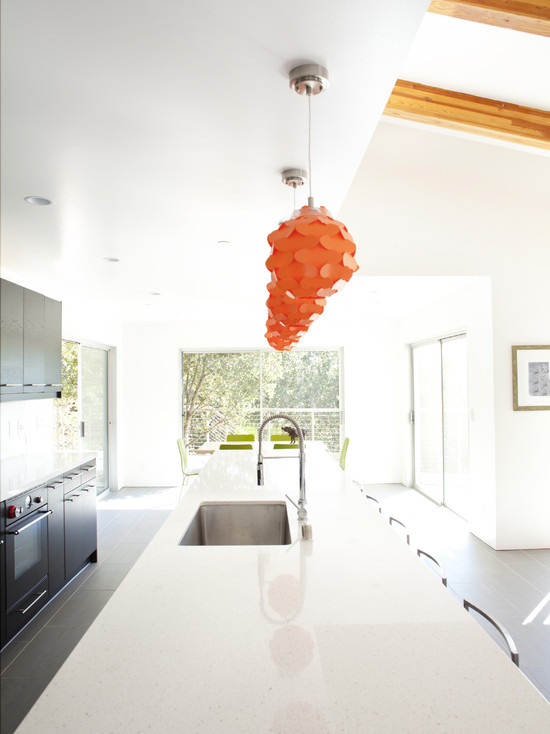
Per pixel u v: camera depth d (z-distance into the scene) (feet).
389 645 3.77
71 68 4.61
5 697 7.74
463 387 17.74
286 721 2.92
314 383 24.97
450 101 12.74
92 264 12.13
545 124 12.91
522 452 14.49
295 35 4.17
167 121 5.57
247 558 5.69
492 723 2.92
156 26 4.06
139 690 3.22
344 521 7.22
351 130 5.79
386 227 15.33
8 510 9.07
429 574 5.20
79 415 19.11
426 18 10.25
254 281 14.23
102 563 13.69
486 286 15.10
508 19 8.13
